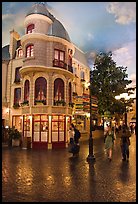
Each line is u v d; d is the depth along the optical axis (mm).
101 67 30344
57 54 22812
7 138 22250
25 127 22625
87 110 15555
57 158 13938
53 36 22375
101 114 29156
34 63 21891
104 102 28578
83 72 33969
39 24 22734
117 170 10016
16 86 27969
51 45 22469
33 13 22781
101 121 36312
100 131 33406
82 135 29547
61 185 7512
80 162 12281
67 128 22500
